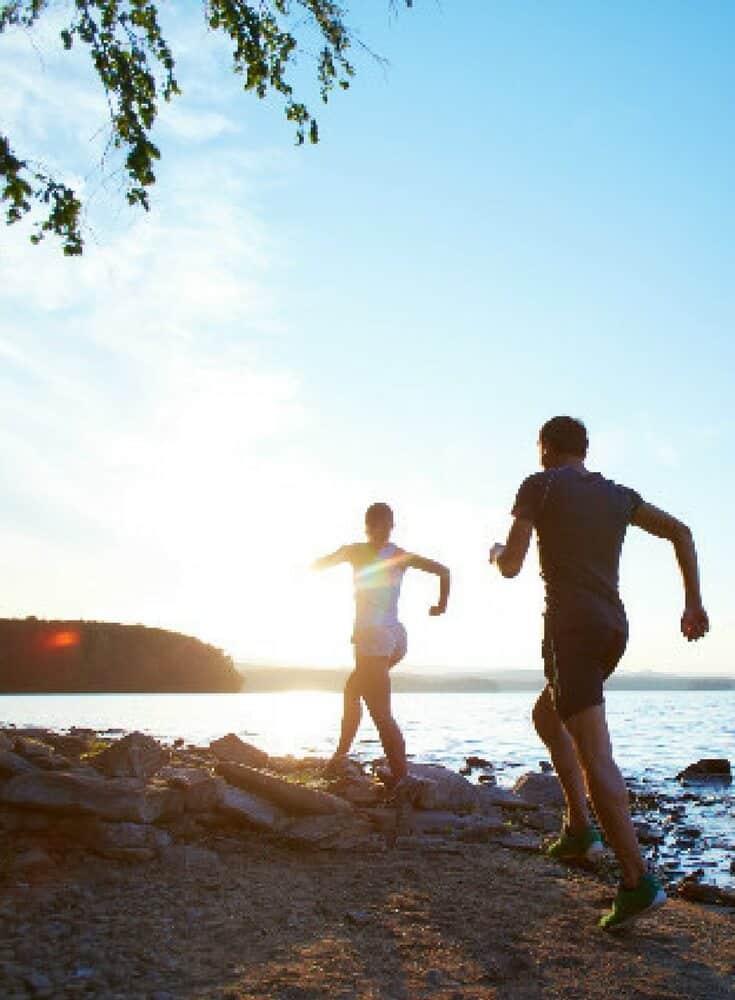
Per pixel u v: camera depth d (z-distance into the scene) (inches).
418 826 224.2
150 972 122.7
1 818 183.9
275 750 527.2
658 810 354.9
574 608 155.8
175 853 180.2
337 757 275.7
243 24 278.5
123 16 259.0
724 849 270.5
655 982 125.0
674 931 150.3
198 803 203.5
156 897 156.5
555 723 192.5
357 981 121.7
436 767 276.7
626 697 3435.0
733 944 145.6
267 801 218.8
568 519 160.9
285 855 193.8
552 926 149.3
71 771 203.8
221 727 834.8
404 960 131.2
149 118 257.8
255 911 151.4
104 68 256.1
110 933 137.9
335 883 172.9
